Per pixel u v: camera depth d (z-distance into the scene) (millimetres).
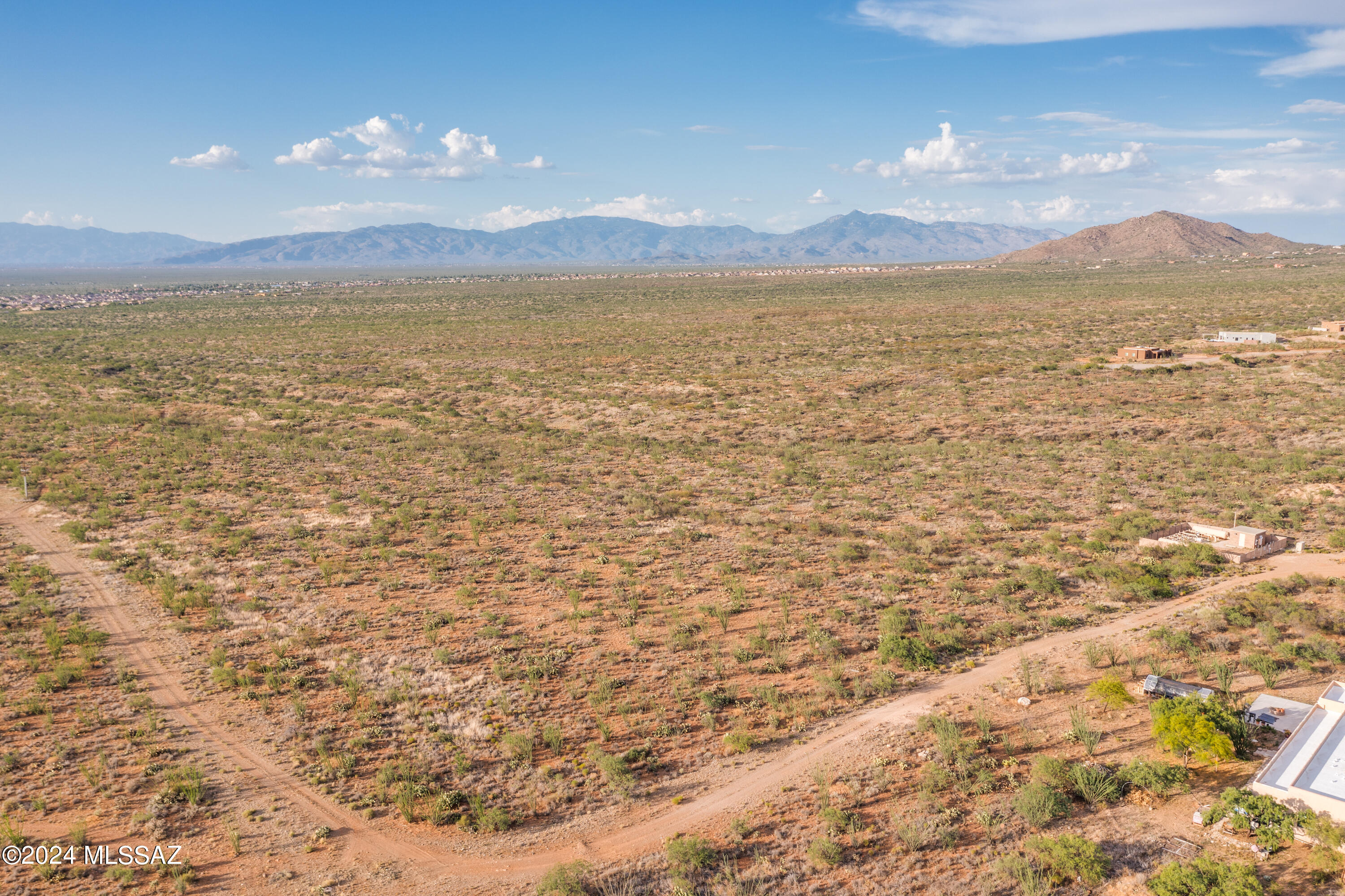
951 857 20453
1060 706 27531
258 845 21172
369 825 22062
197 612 36625
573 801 23062
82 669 30656
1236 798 20781
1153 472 59312
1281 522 46344
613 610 36594
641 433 79188
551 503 55344
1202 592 36938
